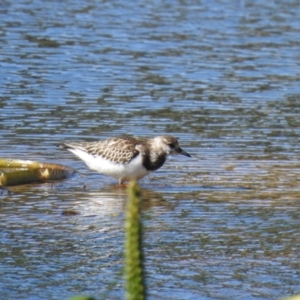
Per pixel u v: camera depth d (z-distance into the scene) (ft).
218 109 67.26
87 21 95.66
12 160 51.47
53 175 51.13
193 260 37.63
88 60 80.23
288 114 66.39
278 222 43.39
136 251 13.39
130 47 85.66
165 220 43.47
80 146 51.01
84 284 34.68
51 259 37.45
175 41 88.74
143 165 49.39
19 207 45.37
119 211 45.21
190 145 57.93
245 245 39.78
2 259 37.19
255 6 107.76
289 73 78.79
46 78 73.87
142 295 13.35
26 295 33.30
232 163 54.49
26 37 87.25
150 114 65.16
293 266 37.01
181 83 74.49
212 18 100.27
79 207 45.70
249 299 33.24
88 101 67.97
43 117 63.31
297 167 53.88
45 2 104.94
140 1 107.96
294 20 101.04
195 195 48.16
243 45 88.43
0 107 65.05
